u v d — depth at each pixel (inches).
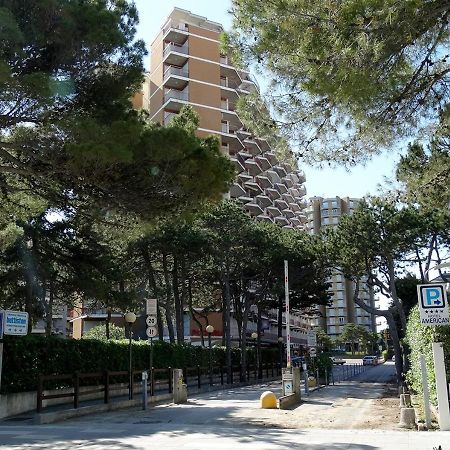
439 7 267.7
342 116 345.4
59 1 447.2
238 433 470.9
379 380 1508.4
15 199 639.1
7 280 1005.2
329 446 384.8
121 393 901.2
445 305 463.2
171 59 2903.5
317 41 285.4
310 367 1254.9
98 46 477.4
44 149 459.8
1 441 434.0
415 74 313.9
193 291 1845.5
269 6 298.8
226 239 1424.7
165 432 482.3
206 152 479.8
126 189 477.1
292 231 1722.4
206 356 1417.3
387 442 396.5
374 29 274.4
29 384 674.2
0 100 445.7
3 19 398.6
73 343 788.0
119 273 1065.5
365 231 1312.7
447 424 455.2
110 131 442.0
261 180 3489.2
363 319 5994.1
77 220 634.8
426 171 538.9
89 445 409.7
